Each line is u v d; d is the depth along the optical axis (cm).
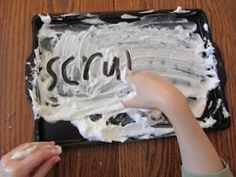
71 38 72
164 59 73
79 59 71
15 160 58
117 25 75
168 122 67
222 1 81
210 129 69
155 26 76
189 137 57
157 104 59
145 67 72
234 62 76
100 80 70
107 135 66
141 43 74
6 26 74
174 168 67
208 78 73
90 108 67
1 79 69
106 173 65
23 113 67
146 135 67
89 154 66
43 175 59
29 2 76
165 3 79
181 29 76
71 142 65
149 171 66
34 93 67
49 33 72
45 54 71
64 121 66
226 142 69
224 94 71
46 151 59
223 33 78
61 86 69
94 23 74
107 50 72
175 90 59
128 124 67
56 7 76
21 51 72
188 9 77
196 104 70
